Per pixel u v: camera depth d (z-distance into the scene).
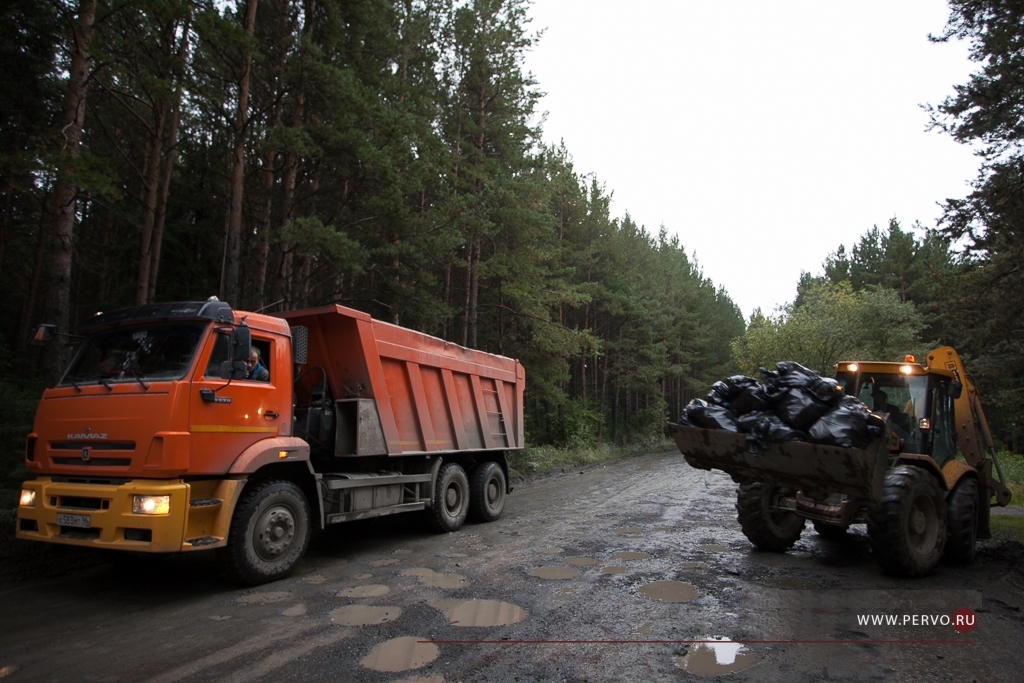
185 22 10.63
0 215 17.69
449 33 20.05
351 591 5.83
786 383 6.61
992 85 12.85
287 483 6.38
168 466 5.29
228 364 5.86
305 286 15.98
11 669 3.98
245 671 3.94
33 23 11.20
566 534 8.93
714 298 63.44
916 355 26.77
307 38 12.29
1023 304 17.34
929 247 43.31
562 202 28.06
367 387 7.81
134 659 4.15
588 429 29.70
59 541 5.49
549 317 23.33
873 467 5.94
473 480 10.09
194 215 18.50
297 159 14.44
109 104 17.41
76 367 6.14
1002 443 29.89
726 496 13.73
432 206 15.57
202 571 6.55
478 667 4.02
